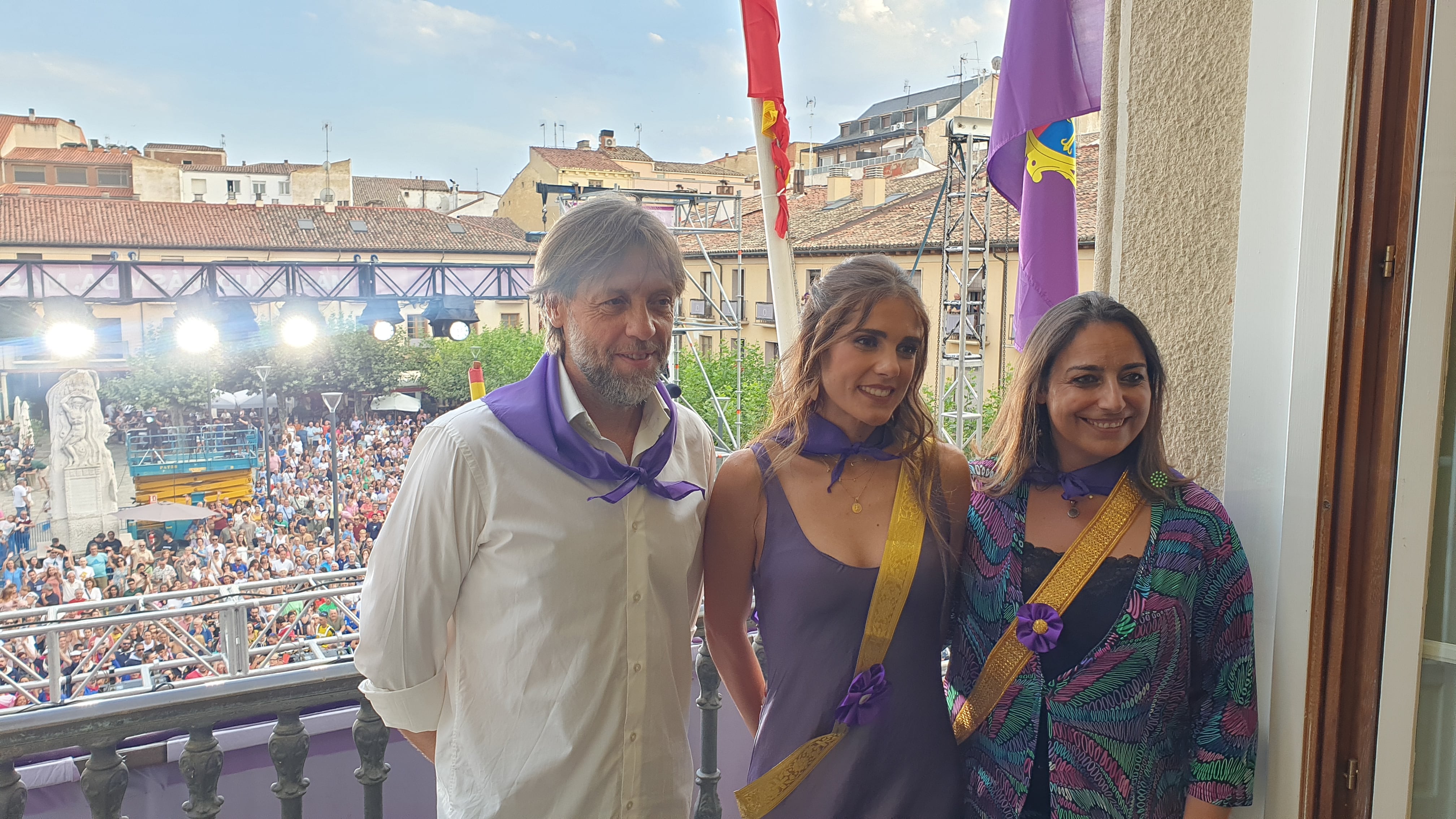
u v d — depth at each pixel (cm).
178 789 479
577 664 142
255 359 2361
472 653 146
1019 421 156
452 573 144
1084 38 301
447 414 149
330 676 157
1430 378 144
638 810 146
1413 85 142
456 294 1711
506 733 144
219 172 5222
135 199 3844
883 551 152
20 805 137
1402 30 146
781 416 163
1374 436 152
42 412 2542
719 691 196
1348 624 156
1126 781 146
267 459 1973
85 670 927
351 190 5141
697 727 391
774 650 154
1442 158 141
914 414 157
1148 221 201
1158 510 149
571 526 142
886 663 150
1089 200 1641
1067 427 149
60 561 1450
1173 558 146
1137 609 145
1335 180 154
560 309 144
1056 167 314
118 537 1584
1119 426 147
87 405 1747
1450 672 152
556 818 143
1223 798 148
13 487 2048
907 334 148
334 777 475
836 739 150
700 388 1903
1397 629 150
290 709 154
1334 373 154
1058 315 151
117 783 143
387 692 146
